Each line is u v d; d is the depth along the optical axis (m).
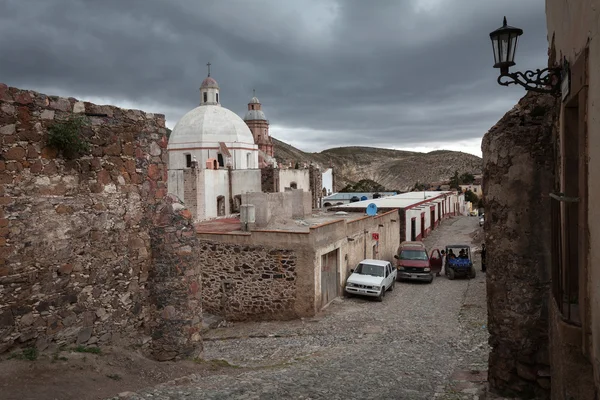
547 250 6.91
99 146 7.97
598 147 3.96
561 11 5.61
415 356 10.64
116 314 8.26
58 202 7.36
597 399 4.09
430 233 41.66
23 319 6.92
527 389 7.07
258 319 17.16
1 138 6.65
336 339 13.73
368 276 20.03
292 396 7.09
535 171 6.96
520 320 7.05
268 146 72.38
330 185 72.44
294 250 16.84
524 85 6.02
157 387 7.35
